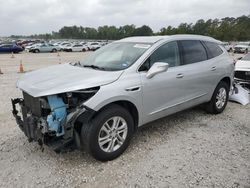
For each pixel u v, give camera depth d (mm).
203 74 5148
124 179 3361
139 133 4766
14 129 4910
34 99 3576
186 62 4891
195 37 5344
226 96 6008
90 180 3340
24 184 3248
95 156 3627
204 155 3967
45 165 3672
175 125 5180
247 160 3824
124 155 3955
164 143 4371
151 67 4062
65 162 3760
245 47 36875
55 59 25250
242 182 3289
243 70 8078
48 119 3398
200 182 3287
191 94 5000
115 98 3625
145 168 3607
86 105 3377
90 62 4609
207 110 5844
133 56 4238
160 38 4645
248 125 5258
